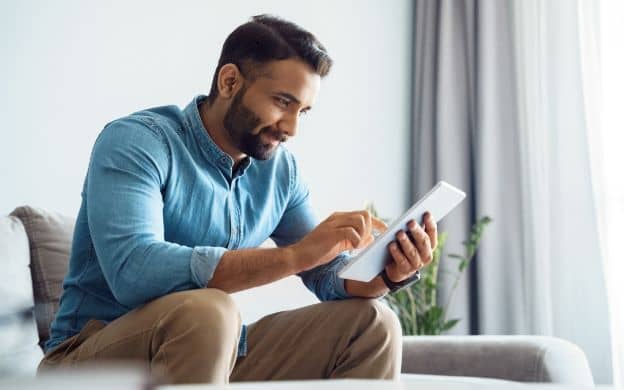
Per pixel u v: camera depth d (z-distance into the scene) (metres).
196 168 1.33
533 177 2.80
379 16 3.04
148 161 1.23
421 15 3.18
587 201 2.71
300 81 1.34
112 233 1.15
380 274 1.34
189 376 1.00
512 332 2.84
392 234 1.24
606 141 2.69
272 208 1.51
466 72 3.09
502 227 2.91
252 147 1.36
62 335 1.27
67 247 1.60
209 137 1.36
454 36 3.10
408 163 3.13
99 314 1.25
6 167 1.96
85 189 1.30
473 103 3.03
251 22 1.39
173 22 2.35
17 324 1.44
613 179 2.67
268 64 1.33
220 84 1.37
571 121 2.76
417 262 1.27
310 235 1.18
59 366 1.14
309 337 1.31
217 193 1.36
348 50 2.89
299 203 1.58
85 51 2.14
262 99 1.34
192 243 1.34
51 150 2.05
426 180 3.09
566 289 2.72
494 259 2.88
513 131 2.94
